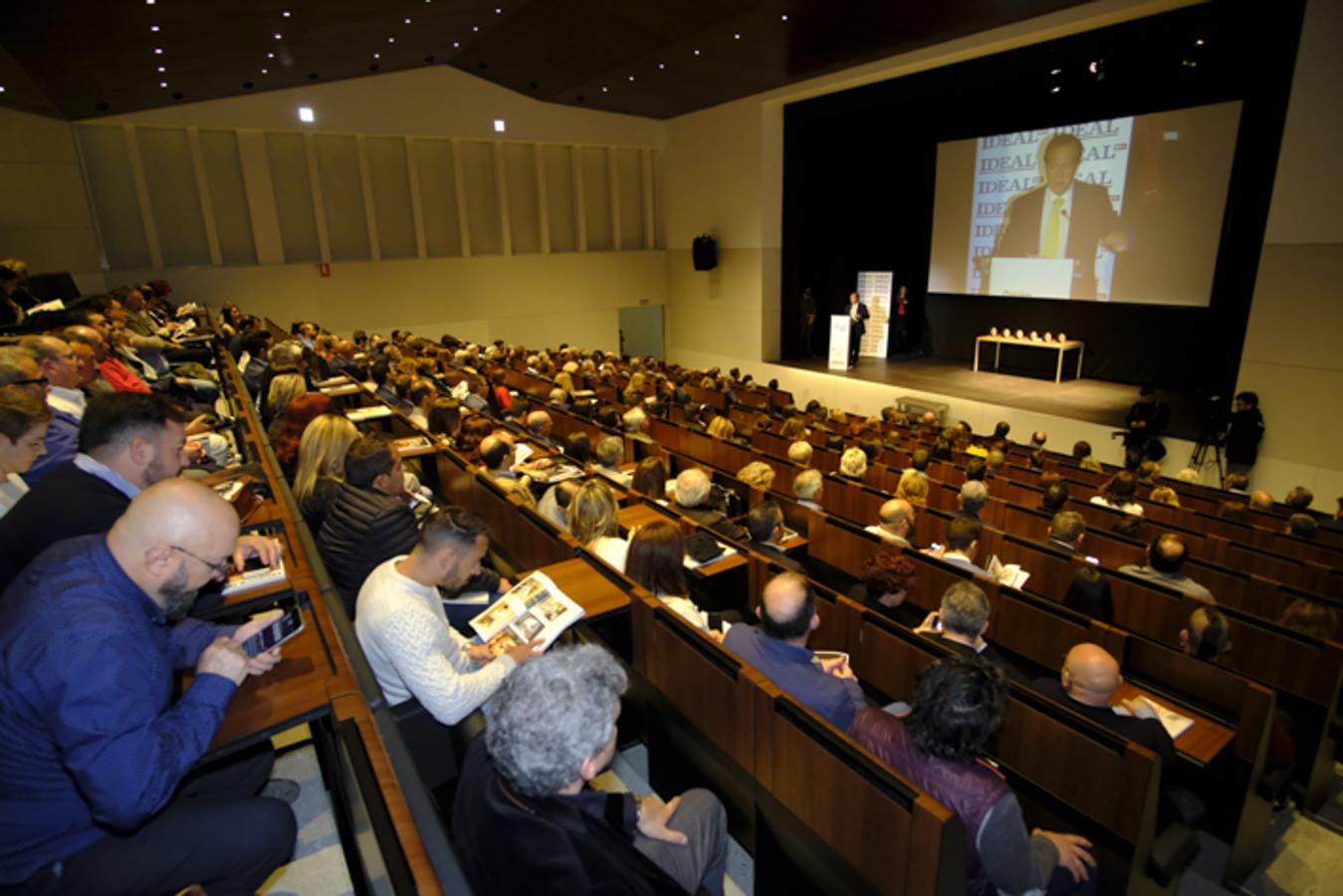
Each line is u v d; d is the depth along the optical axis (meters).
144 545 1.52
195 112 13.61
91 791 1.40
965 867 1.94
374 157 15.69
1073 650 2.70
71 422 3.05
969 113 14.55
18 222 11.20
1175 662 3.28
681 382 12.20
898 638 3.06
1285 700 3.72
